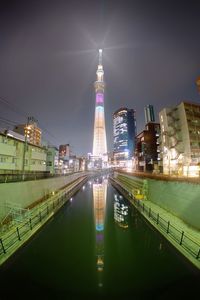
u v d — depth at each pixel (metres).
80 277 14.69
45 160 55.31
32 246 18.97
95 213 35.59
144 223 26.38
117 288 13.60
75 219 31.70
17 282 14.18
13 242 16.44
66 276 14.90
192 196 21.00
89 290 13.28
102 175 158.00
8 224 20.28
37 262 17.19
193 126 51.22
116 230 26.27
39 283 14.02
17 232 17.23
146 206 30.73
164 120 56.59
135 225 28.48
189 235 18.09
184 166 46.50
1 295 12.80
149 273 15.36
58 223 29.48
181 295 12.89
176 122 54.62
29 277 14.81
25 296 12.75
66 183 62.22
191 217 20.80
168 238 17.94
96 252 19.23
